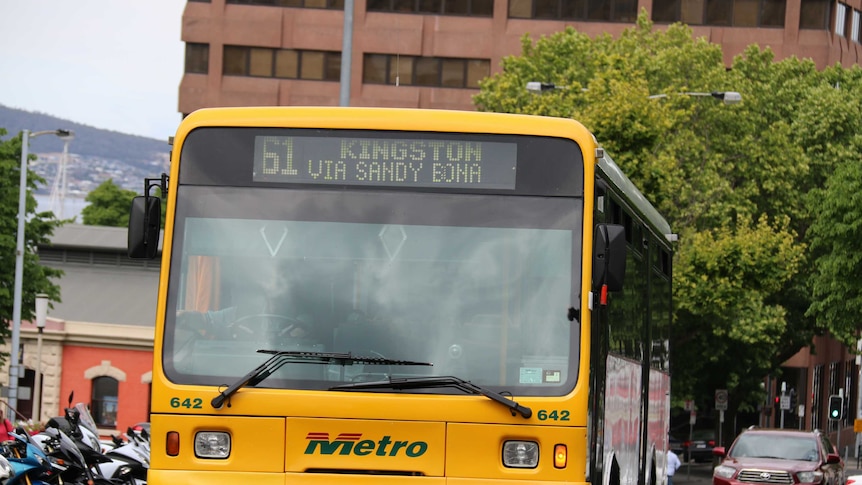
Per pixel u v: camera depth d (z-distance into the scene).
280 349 10.27
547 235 10.52
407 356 10.23
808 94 67.75
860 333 56.31
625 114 41.88
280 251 10.48
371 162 10.66
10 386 56.44
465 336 10.30
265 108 10.77
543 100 49.78
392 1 91.94
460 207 10.56
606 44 64.62
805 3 88.06
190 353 10.30
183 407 10.17
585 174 10.61
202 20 91.94
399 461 10.05
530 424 10.10
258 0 92.50
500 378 10.22
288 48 91.94
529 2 91.06
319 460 10.07
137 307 74.69
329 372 10.18
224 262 10.47
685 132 57.97
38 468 15.71
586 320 10.35
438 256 10.47
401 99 91.31
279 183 10.63
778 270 50.22
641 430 14.78
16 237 61.00
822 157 66.38
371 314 10.32
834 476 34.88
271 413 10.09
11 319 61.22
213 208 10.58
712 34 88.38
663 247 17.83
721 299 49.81
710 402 78.31
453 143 10.68
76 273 76.94
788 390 93.56
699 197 57.00
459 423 10.07
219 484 10.08
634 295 13.88
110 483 18.17
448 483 10.04
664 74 61.69
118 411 68.94
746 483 33.66
